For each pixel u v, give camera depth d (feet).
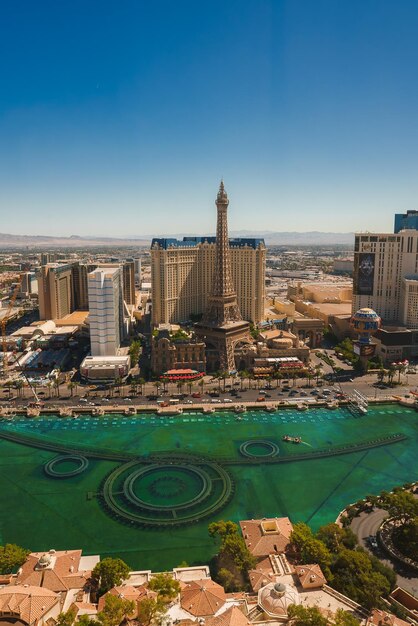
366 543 508.12
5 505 586.86
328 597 398.42
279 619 358.23
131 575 435.53
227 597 392.68
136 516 561.84
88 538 522.47
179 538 523.29
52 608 367.25
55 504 588.09
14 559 439.22
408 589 440.45
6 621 351.67
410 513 505.66
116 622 348.59
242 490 618.85
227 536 469.98
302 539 456.45
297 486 629.92
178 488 622.13
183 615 366.02
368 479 649.20
